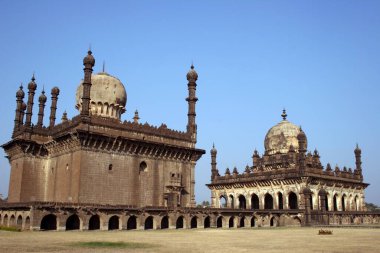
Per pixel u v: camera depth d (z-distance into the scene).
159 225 39.22
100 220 35.41
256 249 18.91
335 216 55.06
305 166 55.19
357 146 67.88
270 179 58.28
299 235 29.92
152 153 45.59
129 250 18.05
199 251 17.89
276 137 65.19
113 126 42.66
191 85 51.41
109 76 49.28
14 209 36.72
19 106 50.94
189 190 48.59
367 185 66.81
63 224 33.09
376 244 21.50
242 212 47.28
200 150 49.66
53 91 50.62
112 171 41.69
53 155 45.50
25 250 17.50
